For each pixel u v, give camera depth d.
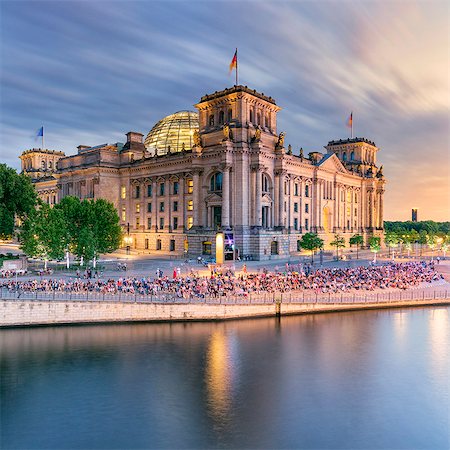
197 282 68.94
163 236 129.88
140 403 37.69
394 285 78.44
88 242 83.81
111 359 47.03
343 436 32.97
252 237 111.00
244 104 113.00
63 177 151.88
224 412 36.41
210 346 51.47
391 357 49.03
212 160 115.69
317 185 139.38
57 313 57.25
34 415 35.47
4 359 46.44
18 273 78.12
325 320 63.16
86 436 32.47
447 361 48.00
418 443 32.16
